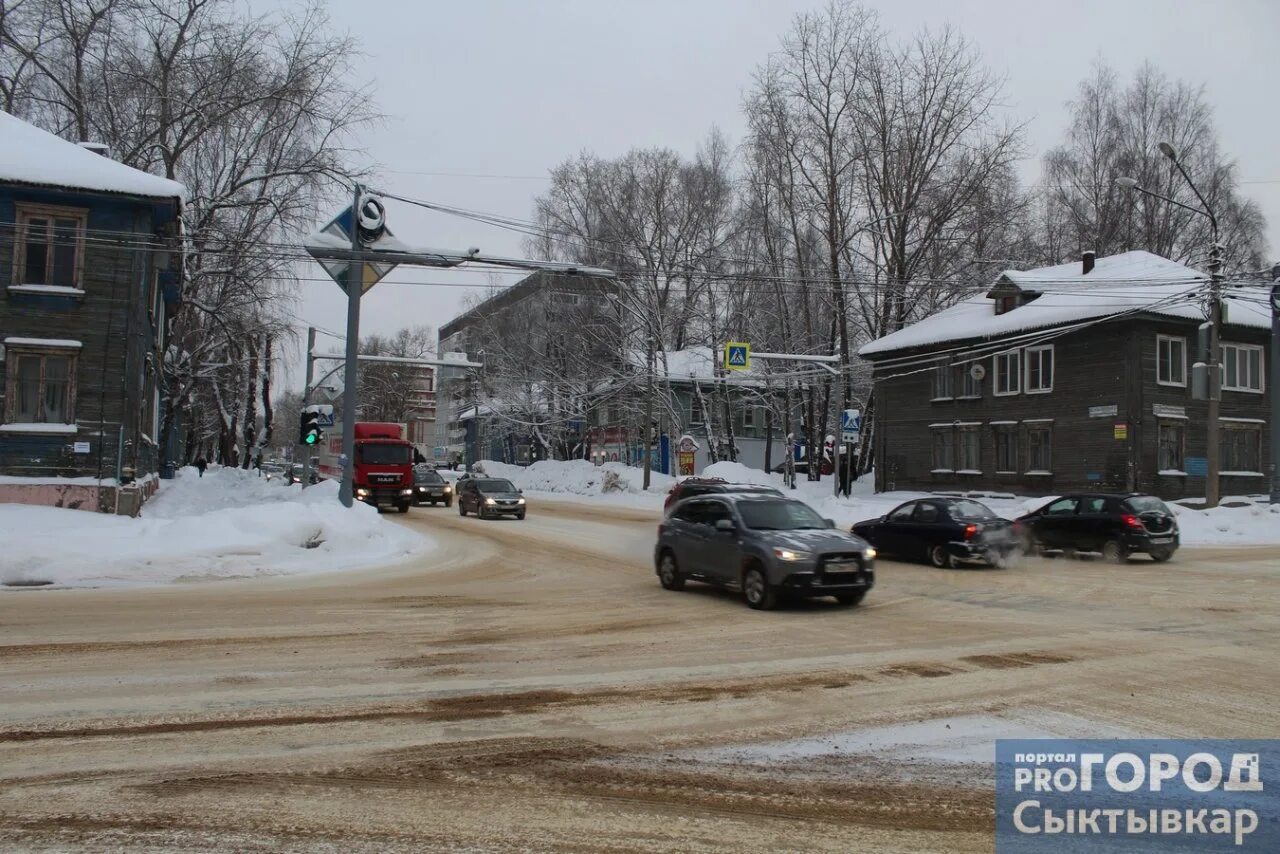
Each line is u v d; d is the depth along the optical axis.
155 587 14.82
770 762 5.77
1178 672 8.28
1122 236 47.12
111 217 24.03
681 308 48.22
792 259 44.31
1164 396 31.59
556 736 6.30
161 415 40.56
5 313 23.16
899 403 40.66
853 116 40.94
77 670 8.24
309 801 5.03
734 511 13.28
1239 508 25.55
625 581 15.78
